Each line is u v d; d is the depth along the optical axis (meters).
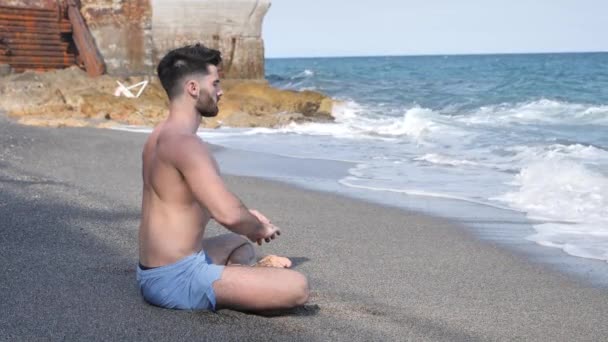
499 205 7.32
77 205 6.44
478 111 21.09
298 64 126.19
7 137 11.95
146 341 3.17
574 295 4.36
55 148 11.17
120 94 19.61
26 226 5.45
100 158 10.43
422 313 3.89
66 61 22.45
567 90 28.20
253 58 25.33
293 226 6.27
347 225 6.39
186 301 3.54
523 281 4.67
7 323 3.32
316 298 4.06
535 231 6.18
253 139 14.38
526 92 27.80
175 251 3.51
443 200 7.67
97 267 4.41
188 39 24.38
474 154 11.38
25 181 7.68
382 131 15.64
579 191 7.64
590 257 5.30
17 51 21.56
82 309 3.56
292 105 20.14
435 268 4.96
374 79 41.25
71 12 22.39
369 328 3.54
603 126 16.31
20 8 21.53
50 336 3.17
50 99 18.38
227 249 3.88
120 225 5.73
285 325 3.48
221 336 3.27
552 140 13.09
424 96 27.28
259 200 7.61
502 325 3.75
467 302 4.16
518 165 10.04
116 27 23.58
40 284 3.97
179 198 3.49
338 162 10.84
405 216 6.84
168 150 3.44
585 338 3.59
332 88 32.84
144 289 3.61
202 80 3.55
